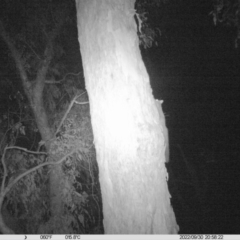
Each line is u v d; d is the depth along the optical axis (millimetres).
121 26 2701
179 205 14820
